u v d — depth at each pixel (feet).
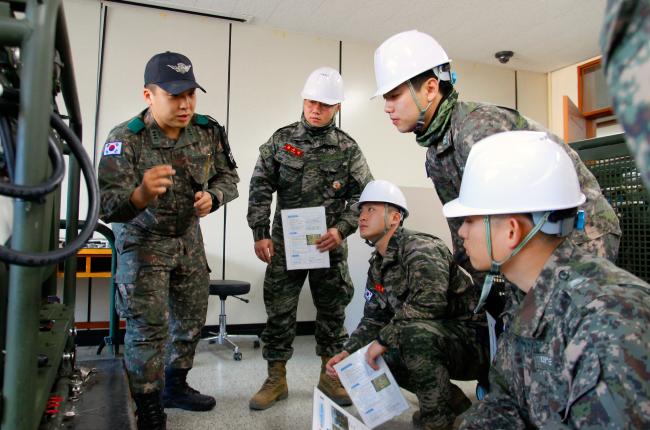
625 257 4.94
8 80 2.74
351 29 14.53
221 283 11.88
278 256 7.78
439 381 5.54
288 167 7.69
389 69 4.77
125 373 5.17
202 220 13.50
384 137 15.65
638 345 2.29
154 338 5.75
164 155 6.12
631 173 4.89
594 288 2.66
